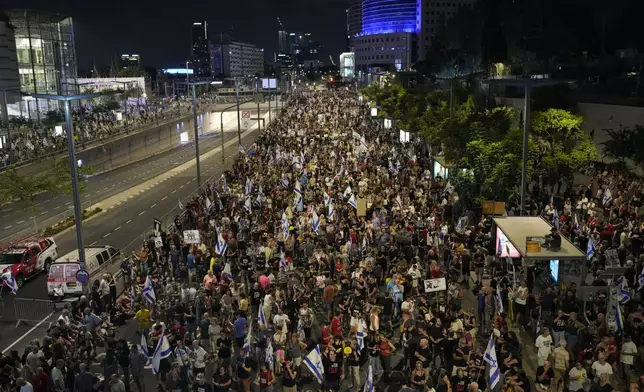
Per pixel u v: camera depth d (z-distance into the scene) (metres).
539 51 66.44
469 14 93.06
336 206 34.25
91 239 39.28
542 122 36.56
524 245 21.89
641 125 38.88
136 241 38.09
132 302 24.81
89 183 62.44
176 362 17.14
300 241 29.03
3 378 17.19
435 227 29.11
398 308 22.48
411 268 23.94
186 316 21.17
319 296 24.73
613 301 18.98
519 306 21.17
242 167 52.69
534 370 18.48
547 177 36.94
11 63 85.50
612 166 37.12
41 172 57.66
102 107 115.62
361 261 24.66
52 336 19.70
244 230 32.34
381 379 18.33
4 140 68.44
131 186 59.97
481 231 28.58
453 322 17.91
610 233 26.77
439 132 41.78
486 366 17.61
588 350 15.91
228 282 23.77
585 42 66.38
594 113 45.25
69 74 97.50
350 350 17.64
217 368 17.61
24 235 39.91
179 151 92.94
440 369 16.44
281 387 18.03
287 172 46.94
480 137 35.47
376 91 99.62
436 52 106.12
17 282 29.58
